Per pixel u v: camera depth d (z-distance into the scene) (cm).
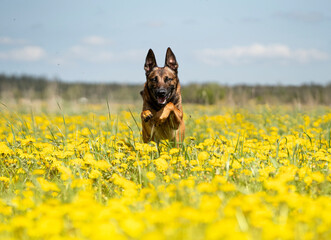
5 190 355
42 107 1634
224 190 272
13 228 203
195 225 200
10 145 537
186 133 776
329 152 474
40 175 397
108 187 358
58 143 526
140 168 388
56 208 215
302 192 317
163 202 270
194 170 378
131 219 191
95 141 500
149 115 574
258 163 409
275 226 188
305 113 1104
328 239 198
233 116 1014
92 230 184
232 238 169
